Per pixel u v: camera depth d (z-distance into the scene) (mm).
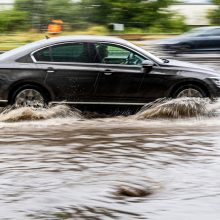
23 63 17281
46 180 10516
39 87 17297
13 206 9195
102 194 9773
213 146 13109
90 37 17719
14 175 10844
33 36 55188
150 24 64562
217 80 17672
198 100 17359
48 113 17109
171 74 17500
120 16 62812
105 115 17703
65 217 8750
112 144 13383
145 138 14039
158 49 38969
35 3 59625
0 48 44781
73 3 60625
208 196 9711
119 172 11039
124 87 17438
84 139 13969
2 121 16594
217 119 16953
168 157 12133
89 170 11172
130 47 17547
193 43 38344
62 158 12078
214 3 68438
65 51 17500
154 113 17109
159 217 8789
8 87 17125
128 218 8734
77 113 17469
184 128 15422
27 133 14805
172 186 10242
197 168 11312
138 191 9930
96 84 17359
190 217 8789
